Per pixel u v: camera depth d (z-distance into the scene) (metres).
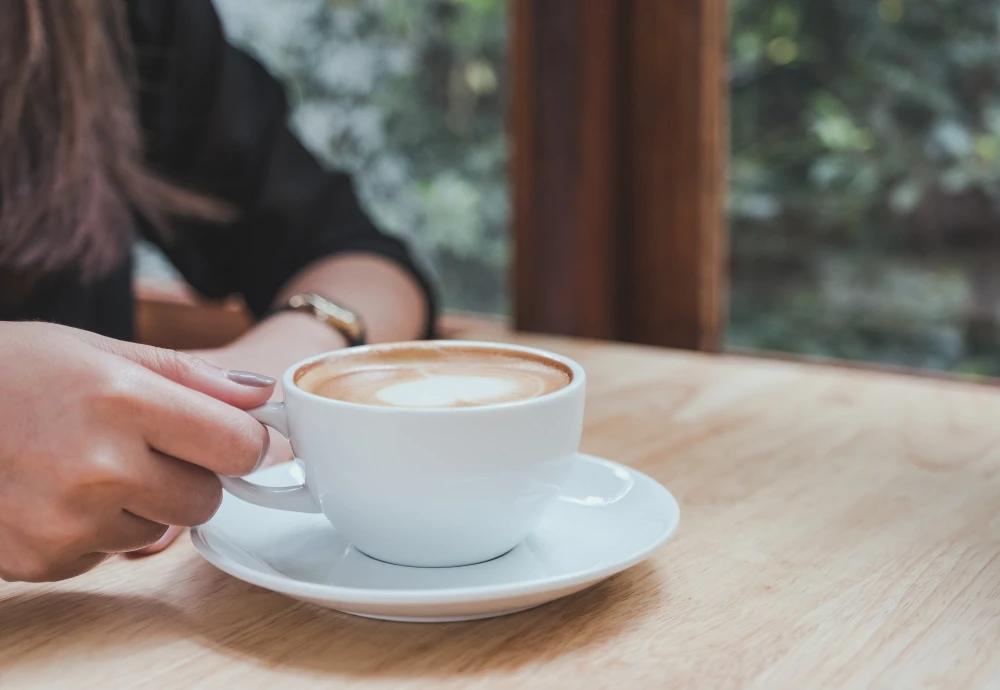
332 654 0.44
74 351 0.46
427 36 1.39
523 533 0.49
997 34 1.03
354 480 0.46
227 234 1.00
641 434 0.64
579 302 1.17
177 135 0.96
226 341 1.16
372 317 0.79
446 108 1.40
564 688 0.42
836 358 1.15
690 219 1.13
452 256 1.43
